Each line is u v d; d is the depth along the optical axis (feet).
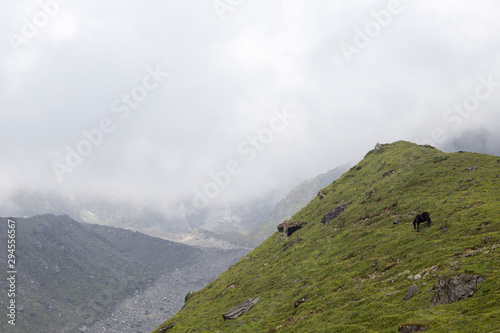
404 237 213.66
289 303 226.58
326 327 151.94
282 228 441.68
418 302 130.41
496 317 96.17
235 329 226.17
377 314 138.72
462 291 116.67
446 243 174.09
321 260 268.00
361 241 254.06
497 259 125.18
